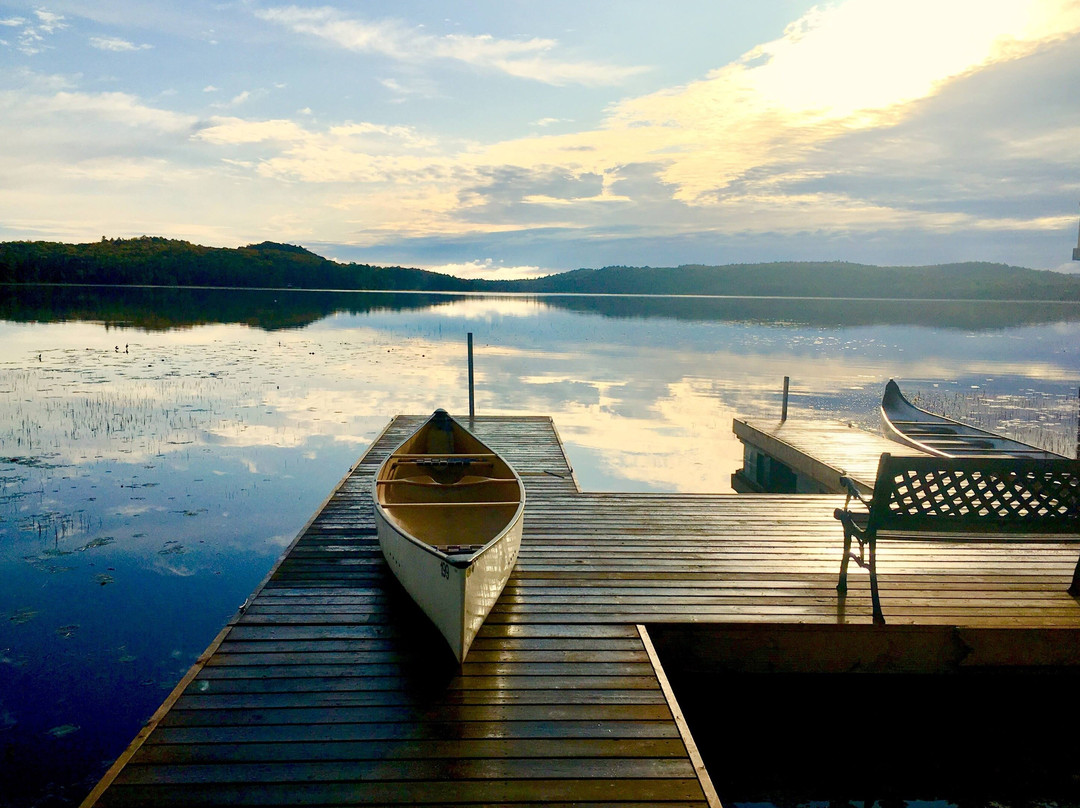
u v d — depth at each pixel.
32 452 10.41
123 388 15.80
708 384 18.05
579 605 4.38
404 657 3.75
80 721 4.25
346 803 2.71
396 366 20.55
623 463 10.85
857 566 5.07
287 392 15.77
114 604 5.75
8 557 6.63
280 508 8.16
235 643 3.87
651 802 2.76
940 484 4.34
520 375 19.34
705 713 4.26
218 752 2.97
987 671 4.23
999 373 20.28
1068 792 3.72
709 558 5.19
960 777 3.83
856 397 16.16
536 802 2.74
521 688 3.48
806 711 4.30
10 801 3.60
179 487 8.88
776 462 9.67
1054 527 4.41
